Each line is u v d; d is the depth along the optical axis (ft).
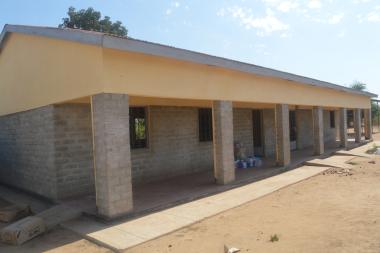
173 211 26.03
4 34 36.83
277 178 38.24
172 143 41.14
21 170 37.19
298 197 29.40
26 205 28.19
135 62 25.14
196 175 41.78
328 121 81.20
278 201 28.35
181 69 29.14
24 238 21.59
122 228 22.39
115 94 23.84
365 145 72.64
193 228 22.31
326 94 57.82
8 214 26.43
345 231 19.88
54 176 30.22
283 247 18.11
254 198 29.35
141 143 38.40
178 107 42.06
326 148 64.95
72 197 30.78
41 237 22.40
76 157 31.35
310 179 37.76
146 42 24.54
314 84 50.78
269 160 52.60
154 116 39.06
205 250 18.58
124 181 24.36
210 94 32.53
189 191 31.81
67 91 27.25
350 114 118.62
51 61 29.43
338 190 31.37
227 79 34.71
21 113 36.42
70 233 22.66
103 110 23.34
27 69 34.14
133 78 24.98
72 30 24.94
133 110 37.60
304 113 70.90
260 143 58.80
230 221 23.39
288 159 45.34
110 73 23.57
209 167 46.52
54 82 29.17
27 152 35.50
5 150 41.60
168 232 21.44
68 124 30.86
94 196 30.89
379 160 49.85
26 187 36.17
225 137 34.40
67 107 30.78
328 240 18.60
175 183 36.63
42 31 29.27
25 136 35.73
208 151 46.42
